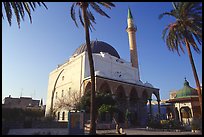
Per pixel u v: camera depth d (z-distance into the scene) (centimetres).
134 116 4322
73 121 1725
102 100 2923
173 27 2270
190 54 2172
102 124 2869
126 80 4391
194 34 2186
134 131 2464
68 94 4312
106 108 2647
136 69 5422
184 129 2786
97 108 2870
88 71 4272
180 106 4497
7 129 1797
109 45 5600
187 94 4516
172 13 2212
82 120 1748
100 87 3878
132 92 4553
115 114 2847
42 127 2753
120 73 4803
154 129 2841
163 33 2428
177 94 4775
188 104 4319
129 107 4088
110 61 4828
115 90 3953
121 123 3534
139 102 4478
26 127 2623
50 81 5706
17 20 1869
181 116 4450
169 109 4972
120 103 4069
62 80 5056
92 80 1747
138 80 5141
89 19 2103
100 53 4966
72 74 4628
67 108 3822
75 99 3625
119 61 5150
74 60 4697
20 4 1853
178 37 2275
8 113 2650
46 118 3045
